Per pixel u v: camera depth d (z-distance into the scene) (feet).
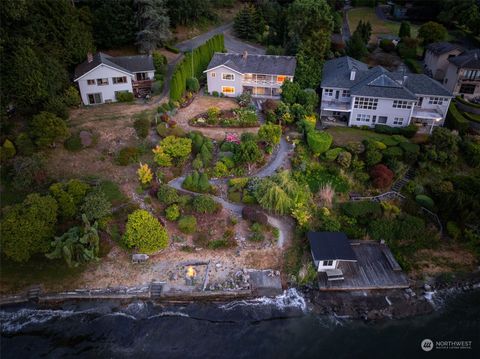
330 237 129.59
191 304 115.85
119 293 116.88
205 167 153.69
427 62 237.66
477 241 136.87
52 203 122.93
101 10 217.97
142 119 169.37
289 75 197.16
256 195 139.85
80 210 128.67
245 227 135.64
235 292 118.32
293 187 142.10
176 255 128.06
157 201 140.36
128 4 224.94
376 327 111.14
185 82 200.13
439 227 141.79
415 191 153.07
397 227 137.80
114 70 184.55
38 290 117.19
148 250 122.83
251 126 178.09
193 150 158.51
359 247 135.33
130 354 102.42
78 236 122.93
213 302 116.47
